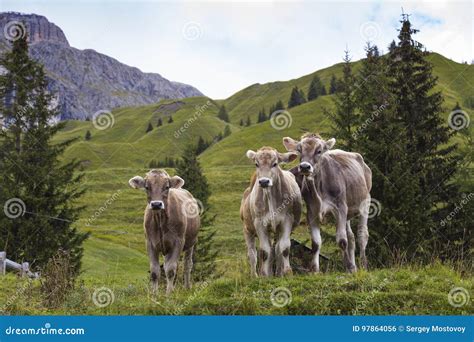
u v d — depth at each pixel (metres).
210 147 170.25
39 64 37.78
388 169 27.80
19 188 33.69
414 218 26.36
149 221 13.65
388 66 31.73
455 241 27.67
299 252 17.52
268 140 156.38
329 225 29.03
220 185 107.88
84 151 184.38
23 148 35.66
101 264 41.72
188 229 14.96
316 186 13.98
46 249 32.84
